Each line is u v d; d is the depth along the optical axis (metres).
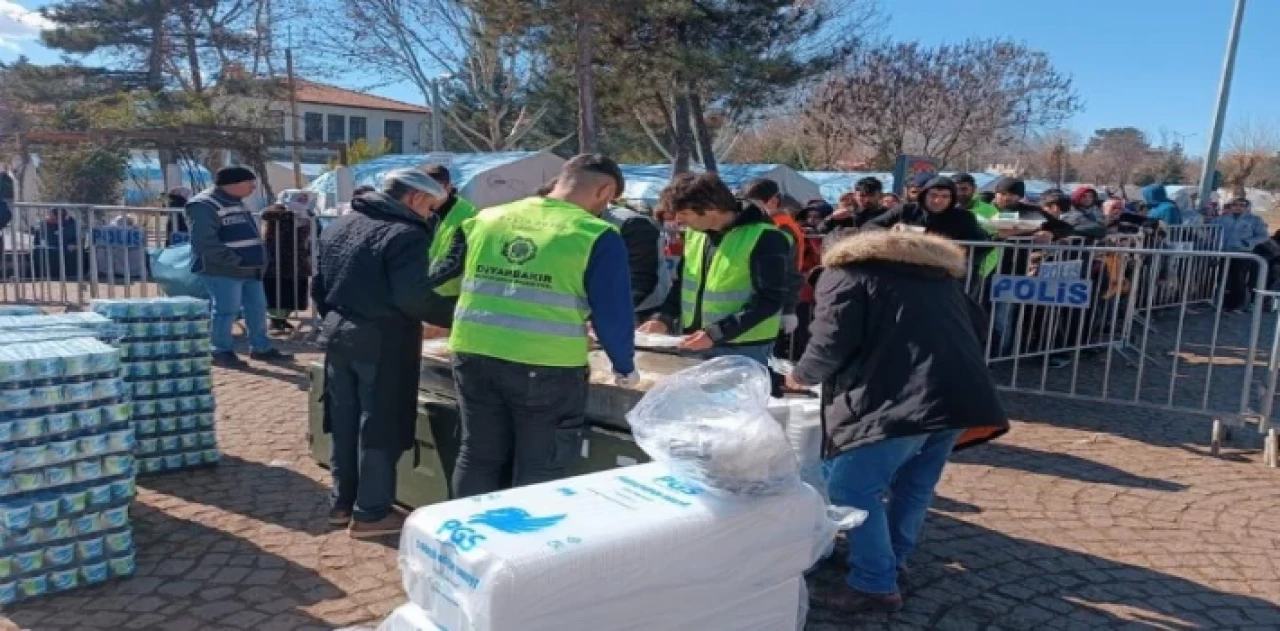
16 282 11.15
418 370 4.16
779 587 2.56
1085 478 5.41
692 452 2.45
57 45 34.66
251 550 4.09
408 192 3.99
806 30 19.44
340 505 4.33
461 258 3.74
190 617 3.49
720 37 18.88
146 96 28.25
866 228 3.82
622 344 3.33
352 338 4.00
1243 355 10.04
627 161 33.25
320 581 3.80
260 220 10.16
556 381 3.35
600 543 2.15
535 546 2.09
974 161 37.28
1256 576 4.11
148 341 4.96
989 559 4.21
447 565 2.13
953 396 3.15
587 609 2.13
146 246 10.78
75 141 21.30
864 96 29.20
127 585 3.75
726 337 4.08
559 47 18.27
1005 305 7.68
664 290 5.93
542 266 3.30
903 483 3.72
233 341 8.81
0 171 10.63
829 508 2.83
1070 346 8.52
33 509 3.56
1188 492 5.20
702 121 21.61
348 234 4.01
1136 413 7.08
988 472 5.48
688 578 2.32
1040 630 3.56
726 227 4.27
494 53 25.92
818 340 3.29
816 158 35.44
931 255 3.27
